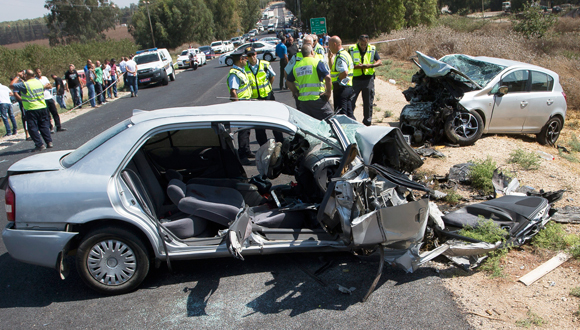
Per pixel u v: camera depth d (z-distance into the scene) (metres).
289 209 3.87
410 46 23.58
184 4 63.62
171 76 23.47
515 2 59.81
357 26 48.72
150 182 3.82
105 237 3.41
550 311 3.02
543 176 5.91
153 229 3.47
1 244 4.76
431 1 46.50
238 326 3.06
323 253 4.01
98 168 3.42
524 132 7.99
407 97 8.52
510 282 3.41
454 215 4.14
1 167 8.35
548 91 7.90
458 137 7.40
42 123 9.59
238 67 7.00
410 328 2.92
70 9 75.56
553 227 4.04
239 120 3.68
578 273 3.44
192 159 4.42
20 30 91.62
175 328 3.08
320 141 4.11
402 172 4.07
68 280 3.88
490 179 5.33
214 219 3.66
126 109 14.72
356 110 11.09
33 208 3.35
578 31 27.39
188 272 3.85
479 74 7.92
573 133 10.27
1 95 11.48
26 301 3.55
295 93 6.94
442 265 3.72
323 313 3.14
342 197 3.34
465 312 3.06
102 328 3.13
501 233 3.70
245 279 3.67
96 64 16.36
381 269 3.32
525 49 19.27
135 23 63.94
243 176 4.39
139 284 3.56
